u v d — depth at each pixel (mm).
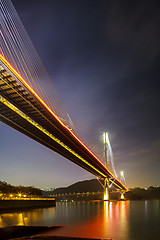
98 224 38594
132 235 29062
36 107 59906
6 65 45625
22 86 51188
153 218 47375
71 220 45031
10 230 29266
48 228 33281
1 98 55031
